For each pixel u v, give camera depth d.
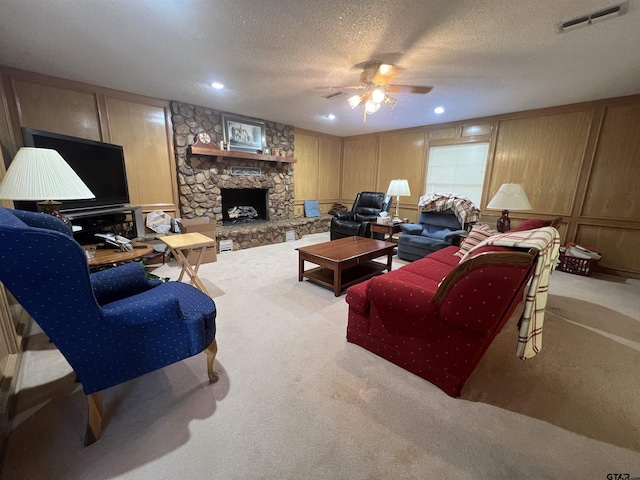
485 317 1.30
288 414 1.35
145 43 2.20
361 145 6.24
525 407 1.42
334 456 1.15
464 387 1.55
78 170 2.74
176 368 1.66
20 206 2.59
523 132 4.10
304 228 5.59
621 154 3.45
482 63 2.52
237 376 1.60
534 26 1.92
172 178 4.09
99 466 1.09
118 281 1.61
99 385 1.17
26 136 2.32
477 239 2.62
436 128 5.02
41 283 0.94
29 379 1.53
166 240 2.55
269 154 5.01
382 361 1.76
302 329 2.12
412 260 3.93
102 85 3.23
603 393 1.53
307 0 1.66
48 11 1.79
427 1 1.67
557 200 3.94
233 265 3.68
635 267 3.51
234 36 2.09
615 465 1.13
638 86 3.03
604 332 2.17
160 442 1.19
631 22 1.85
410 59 2.45
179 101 3.89
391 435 1.25
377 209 5.15
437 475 1.08
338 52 2.34
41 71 2.82
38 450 1.14
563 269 3.67
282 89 3.30
